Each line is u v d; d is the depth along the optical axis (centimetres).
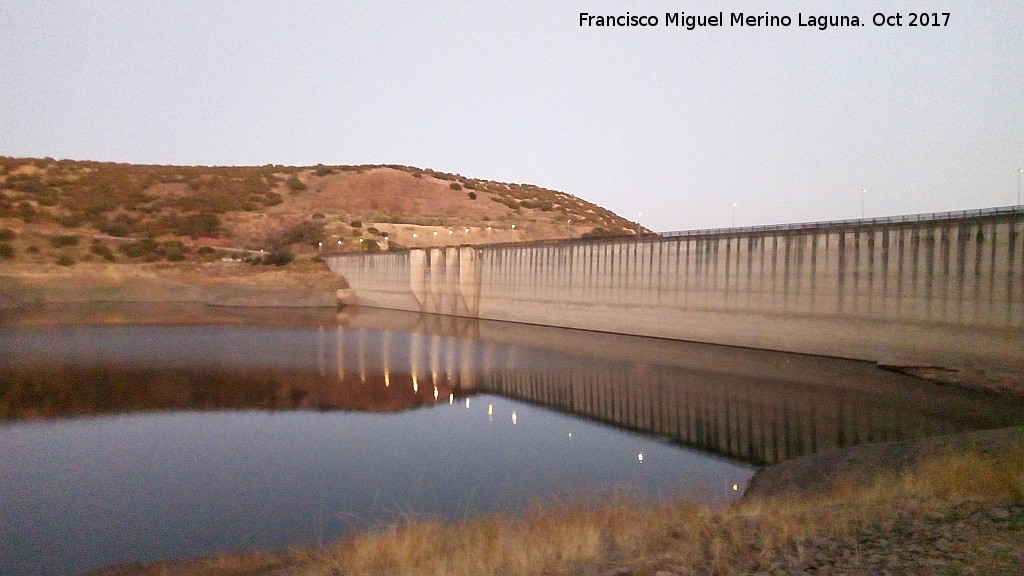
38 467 2433
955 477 1310
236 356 4941
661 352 5234
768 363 4553
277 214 15288
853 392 3619
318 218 15050
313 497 2155
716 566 846
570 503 1742
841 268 4594
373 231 14450
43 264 10006
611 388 3922
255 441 2812
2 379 3884
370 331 7056
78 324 6850
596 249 6981
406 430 3034
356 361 4859
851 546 886
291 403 3528
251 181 17512
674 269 6025
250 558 1567
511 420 3241
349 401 3606
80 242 11106
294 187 17488
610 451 2714
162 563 1554
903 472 1677
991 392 3528
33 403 3381
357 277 11700
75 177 15538
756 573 812
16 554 1728
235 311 9400
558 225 16175
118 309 8775
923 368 4016
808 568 812
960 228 3862
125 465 2469
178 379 4034
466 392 3872
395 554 1142
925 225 4059
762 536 980
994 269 3678
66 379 3941
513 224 15875
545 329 7312
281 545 1752
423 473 2414
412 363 4809
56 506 2066
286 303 10725
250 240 14012
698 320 5769
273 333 6588
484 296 8944
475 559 995
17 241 10456
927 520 977
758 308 5219
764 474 2264
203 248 12325
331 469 2448
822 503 1316
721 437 2897
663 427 3083
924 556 809
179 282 10406
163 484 2272
